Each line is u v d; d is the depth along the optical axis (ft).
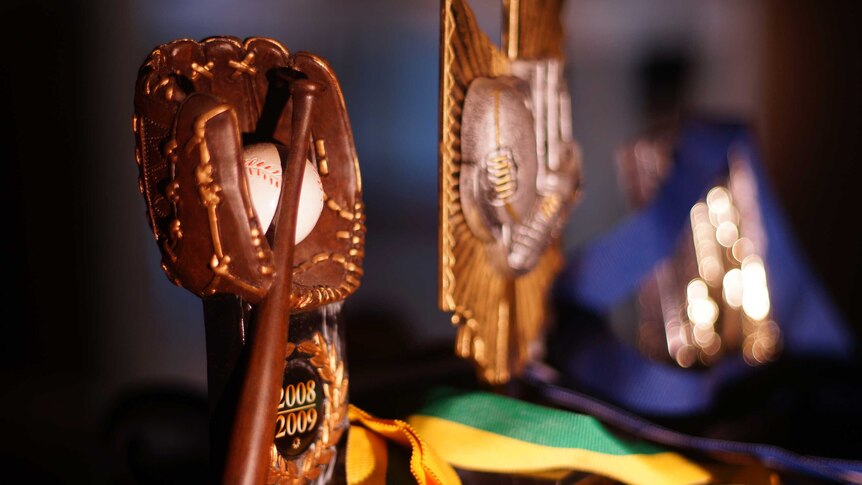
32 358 4.53
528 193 2.44
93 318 4.70
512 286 2.57
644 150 3.56
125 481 2.23
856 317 5.45
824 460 2.24
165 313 4.84
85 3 4.81
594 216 5.68
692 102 5.99
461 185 2.31
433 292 5.32
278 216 1.69
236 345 1.70
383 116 6.64
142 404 2.37
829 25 5.64
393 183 6.51
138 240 4.84
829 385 2.91
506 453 2.11
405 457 2.07
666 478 2.10
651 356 3.45
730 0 5.90
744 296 3.32
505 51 2.54
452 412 2.23
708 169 3.26
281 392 1.72
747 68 5.90
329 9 6.43
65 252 4.70
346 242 1.94
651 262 3.16
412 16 6.68
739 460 2.25
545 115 2.65
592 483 2.12
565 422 2.15
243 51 1.84
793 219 5.69
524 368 2.75
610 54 6.02
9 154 4.65
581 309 3.05
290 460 1.84
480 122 2.32
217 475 1.63
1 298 4.55
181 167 1.62
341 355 1.96
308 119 1.76
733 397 2.96
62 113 4.77
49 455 3.07
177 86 1.67
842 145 5.62
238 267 1.64
